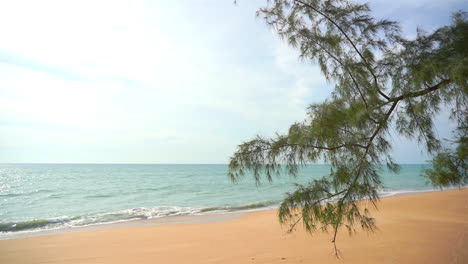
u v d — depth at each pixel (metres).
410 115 2.75
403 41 2.92
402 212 11.48
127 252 7.57
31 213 16.70
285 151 2.84
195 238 8.96
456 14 2.71
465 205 13.20
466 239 6.77
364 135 2.78
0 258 7.38
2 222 12.70
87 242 8.81
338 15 3.01
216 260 6.48
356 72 2.82
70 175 61.72
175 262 6.55
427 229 8.34
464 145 2.43
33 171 83.25
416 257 5.69
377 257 5.84
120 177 55.00
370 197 2.68
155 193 27.05
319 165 2.92
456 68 2.26
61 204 20.34
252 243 7.87
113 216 14.51
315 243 7.27
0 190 30.23
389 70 2.87
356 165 2.70
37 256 7.51
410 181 36.25
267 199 21.50
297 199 2.79
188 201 21.30
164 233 9.88
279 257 6.32
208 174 67.75
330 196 2.74
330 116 2.70
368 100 2.80
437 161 2.52
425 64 2.55
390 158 2.72
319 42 3.03
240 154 2.94
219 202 20.42
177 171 86.69
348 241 7.21
